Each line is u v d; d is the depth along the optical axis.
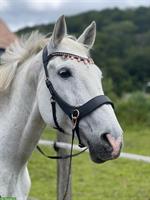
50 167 9.03
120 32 52.91
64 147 4.63
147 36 52.28
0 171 3.00
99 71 2.84
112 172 8.73
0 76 3.10
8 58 3.17
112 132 2.60
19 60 3.14
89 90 2.71
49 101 2.87
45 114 2.89
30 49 3.15
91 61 2.84
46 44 3.07
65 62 2.79
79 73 2.75
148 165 9.24
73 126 2.76
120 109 16.66
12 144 3.03
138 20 59.62
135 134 14.70
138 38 51.94
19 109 3.04
